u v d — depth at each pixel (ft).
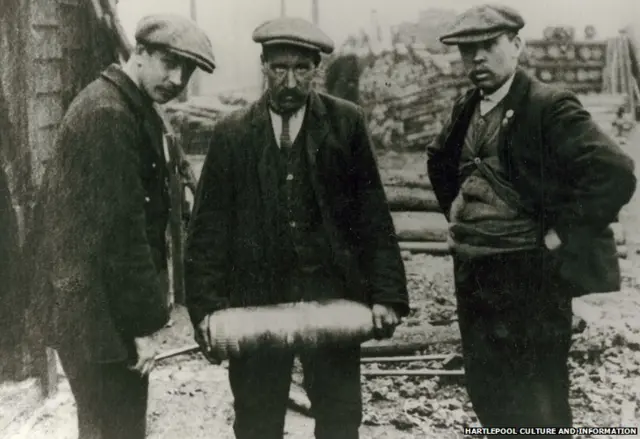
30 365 14.46
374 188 12.52
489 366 12.83
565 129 11.96
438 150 12.75
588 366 13.88
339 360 12.81
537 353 12.68
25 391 14.35
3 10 13.73
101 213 12.31
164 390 13.75
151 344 13.41
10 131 13.76
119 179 12.21
